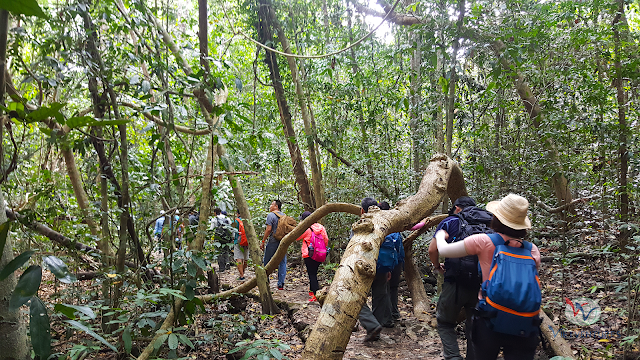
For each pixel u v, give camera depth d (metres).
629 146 5.43
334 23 9.21
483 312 2.45
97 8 3.47
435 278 6.57
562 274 4.71
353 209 4.51
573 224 5.79
